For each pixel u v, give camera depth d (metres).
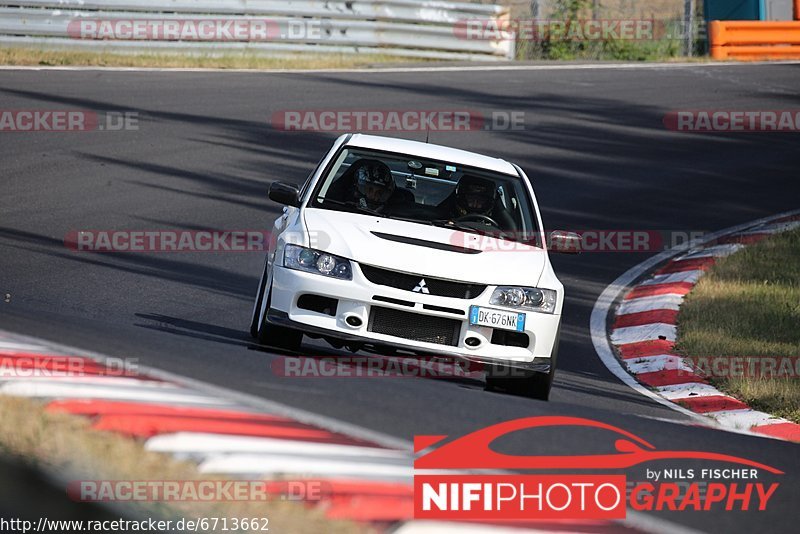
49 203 44.16
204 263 38.19
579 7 108.06
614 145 66.62
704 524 15.02
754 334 33.69
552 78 86.25
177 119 62.38
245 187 50.44
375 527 12.95
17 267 34.53
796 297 37.69
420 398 20.69
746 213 53.81
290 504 13.32
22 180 47.56
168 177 50.78
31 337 21.77
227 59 80.38
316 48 84.69
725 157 66.31
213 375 20.14
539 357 24.27
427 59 90.69
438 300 23.61
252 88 72.38
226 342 27.19
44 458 13.91
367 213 26.17
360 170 26.98
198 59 79.44
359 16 86.06
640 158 64.19
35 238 38.72
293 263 24.14
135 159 53.41
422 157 27.98
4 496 12.78
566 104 76.62
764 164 65.25
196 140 58.31
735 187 59.22
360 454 15.77
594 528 14.13
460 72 85.50
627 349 33.03
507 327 23.92
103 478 13.55
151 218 43.66
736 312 35.84
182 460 14.42
